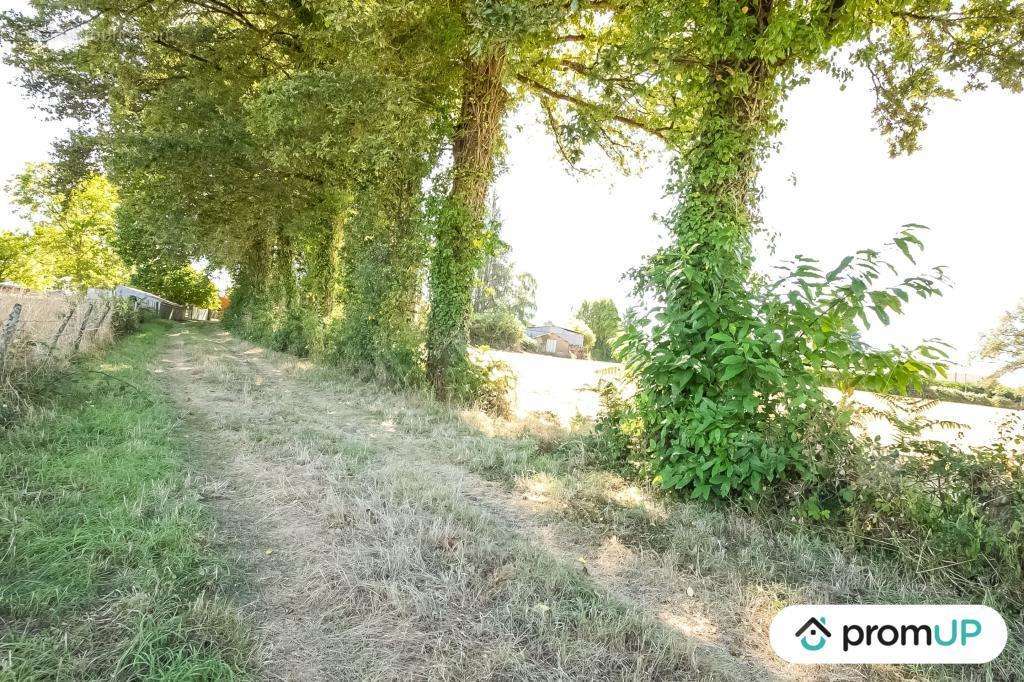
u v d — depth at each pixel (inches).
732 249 208.2
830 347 169.3
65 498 145.7
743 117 227.6
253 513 161.3
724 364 187.3
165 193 625.0
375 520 157.2
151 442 209.0
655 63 249.6
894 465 162.9
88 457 178.9
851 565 143.6
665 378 206.1
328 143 474.6
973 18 342.6
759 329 180.9
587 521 176.1
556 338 2331.4
